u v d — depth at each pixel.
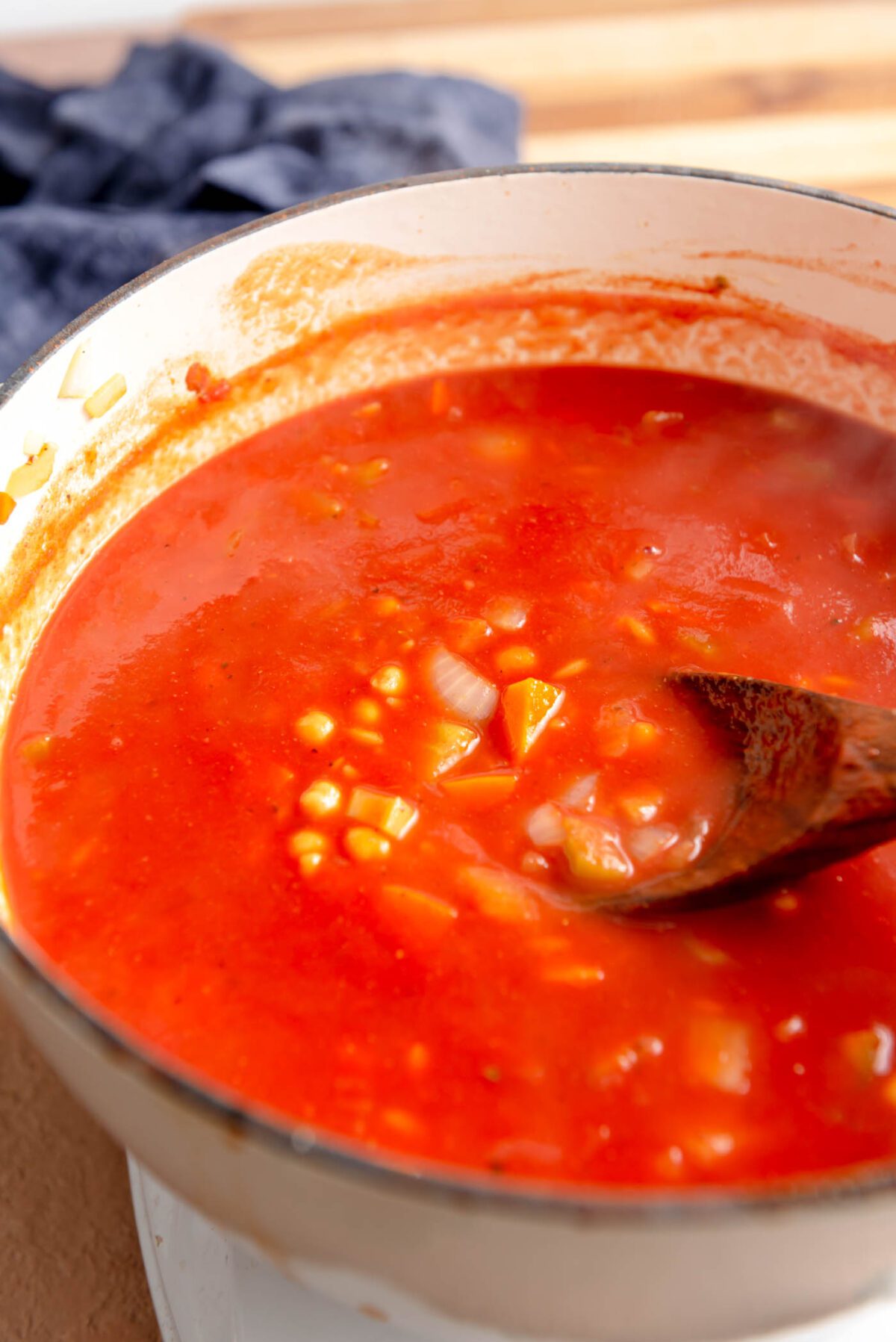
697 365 0.47
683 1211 0.26
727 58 0.64
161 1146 0.30
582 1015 0.34
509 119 0.58
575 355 0.47
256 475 0.44
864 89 0.62
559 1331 0.30
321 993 0.35
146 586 0.42
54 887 0.36
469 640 0.40
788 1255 0.27
